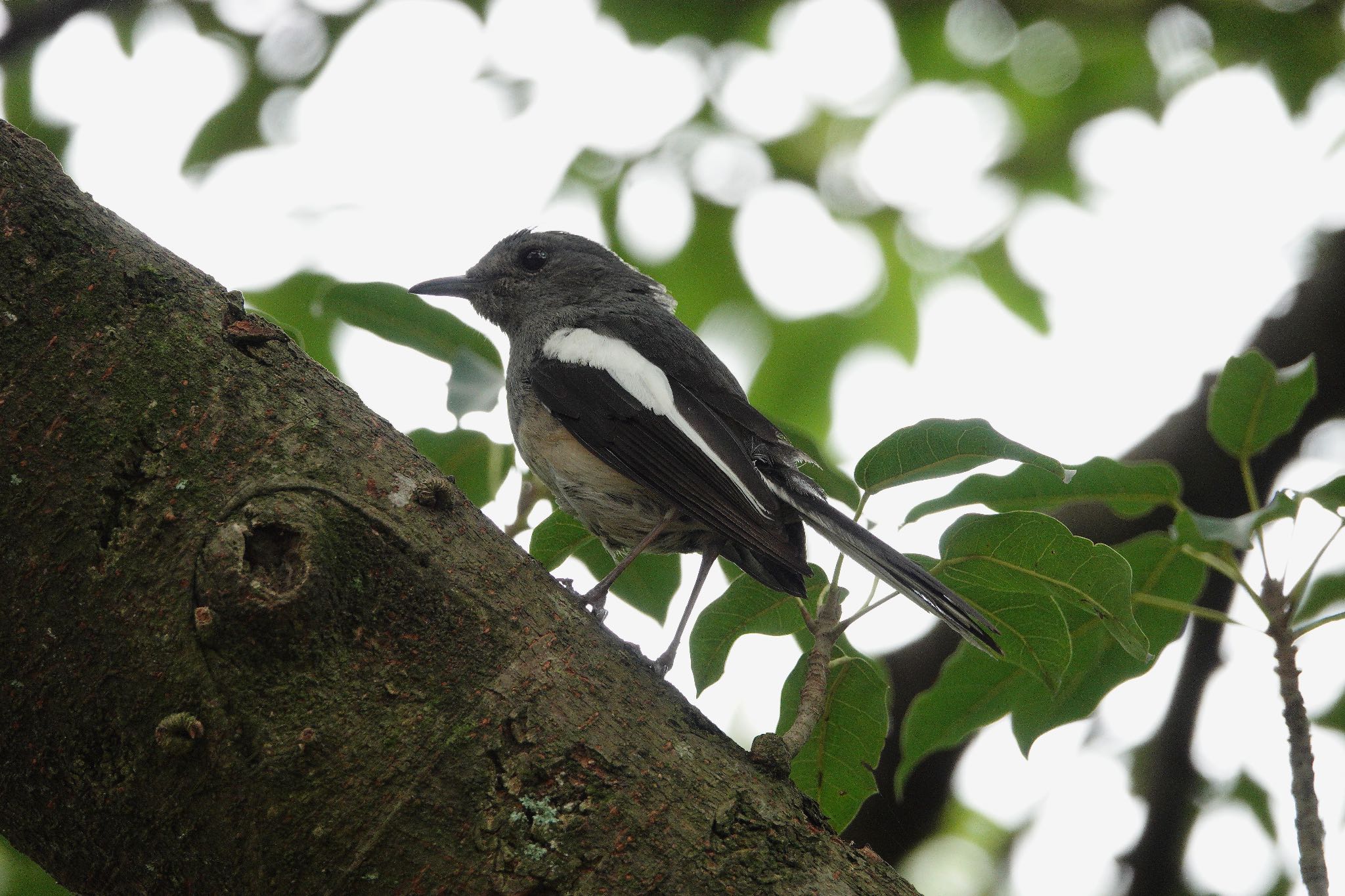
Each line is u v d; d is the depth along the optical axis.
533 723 5.59
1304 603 10.94
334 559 5.48
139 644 5.36
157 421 5.68
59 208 5.93
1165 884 12.33
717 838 5.54
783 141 15.62
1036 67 16.11
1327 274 13.64
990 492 8.65
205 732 5.26
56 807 5.52
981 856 14.93
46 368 5.65
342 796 5.28
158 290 5.97
